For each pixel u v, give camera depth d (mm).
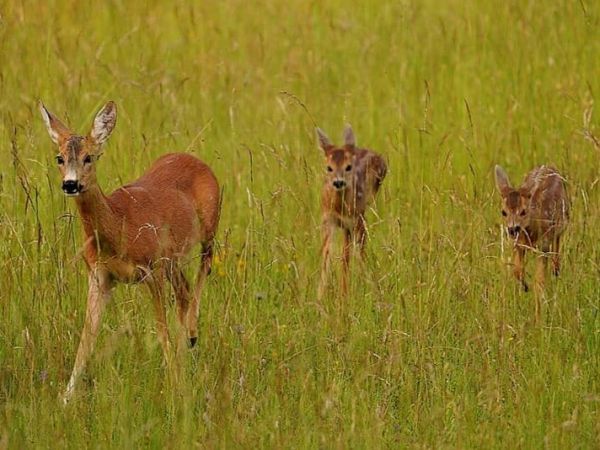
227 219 14703
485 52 18719
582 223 13680
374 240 14234
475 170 15484
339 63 19391
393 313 12078
